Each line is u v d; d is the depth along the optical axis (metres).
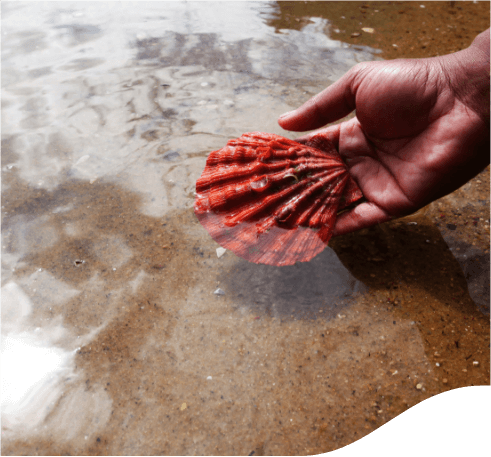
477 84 0.31
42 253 0.33
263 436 0.27
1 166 0.38
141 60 0.47
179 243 0.34
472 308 0.31
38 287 0.32
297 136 0.40
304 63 0.47
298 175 0.34
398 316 0.31
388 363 0.30
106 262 0.33
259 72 0.46
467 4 0.60
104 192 0.36
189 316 0.31
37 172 0.38
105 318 0.31
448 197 0.37
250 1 0.58
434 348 0.30
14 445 0.27
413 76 0.32
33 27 0.52
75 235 0.34
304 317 0.31
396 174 0.34
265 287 0.32
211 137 0.40
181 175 0.37
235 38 0.51
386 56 0.49
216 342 0.30
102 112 0.42
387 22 0.55
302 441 0.27
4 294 0.31
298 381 0.29
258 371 0.29
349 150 0.36
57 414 0.28
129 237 0.34
